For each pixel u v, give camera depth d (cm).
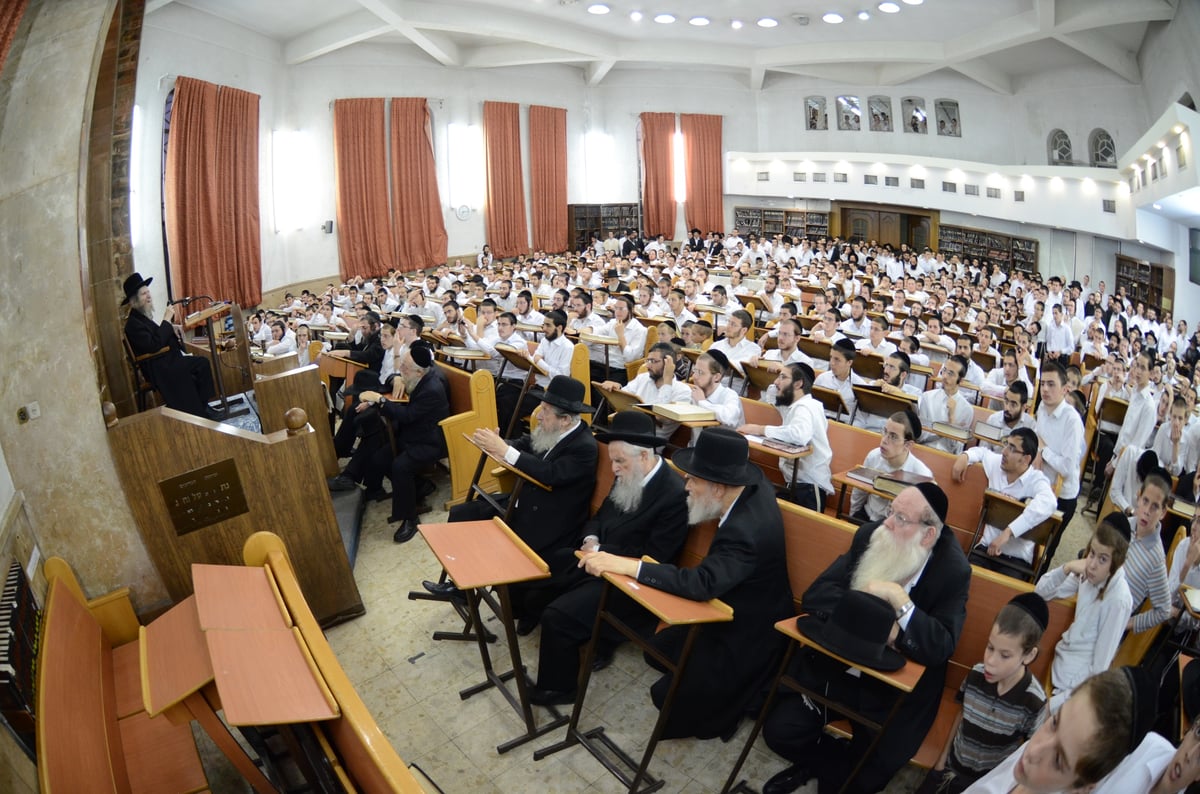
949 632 303
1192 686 276
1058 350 1321
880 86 2236
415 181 2122
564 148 2459
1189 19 1138
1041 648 337
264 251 1792
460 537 378
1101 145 1717
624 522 416
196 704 282
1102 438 762
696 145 2606
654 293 1302
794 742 329
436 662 432
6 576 304
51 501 378
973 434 553
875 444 535
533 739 372
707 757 362
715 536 362
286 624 310
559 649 385
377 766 225
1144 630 365
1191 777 186
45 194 375
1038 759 197
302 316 1437
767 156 2550
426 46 1869
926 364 812
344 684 267
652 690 363
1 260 367
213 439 411
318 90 1933
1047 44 1631
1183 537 411
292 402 632
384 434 628
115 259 596
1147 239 1445
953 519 483
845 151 2420
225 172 1589
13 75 399
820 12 1698
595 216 2564
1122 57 1510
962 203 2070
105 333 518
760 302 1212
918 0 1501
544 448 470
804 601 336
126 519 396
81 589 383
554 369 774
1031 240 2008
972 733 289
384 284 1764
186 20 1465
